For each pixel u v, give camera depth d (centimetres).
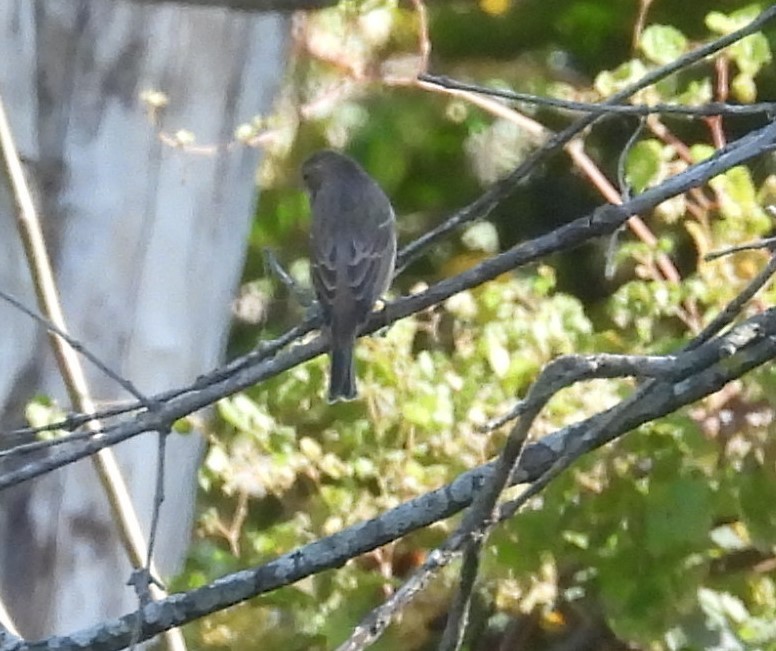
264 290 1622
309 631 1155
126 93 1066
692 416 1059
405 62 1418
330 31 1352
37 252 938
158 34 1066
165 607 745
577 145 1324
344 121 1762
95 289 1067
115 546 1090
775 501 1072
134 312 1075
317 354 785
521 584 1121
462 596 679
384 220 1047
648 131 1428
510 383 1156
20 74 1048
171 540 1127
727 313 784
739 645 1138
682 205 1159
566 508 1084
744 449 1067
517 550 1084
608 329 1323
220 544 1293
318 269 1029
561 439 775
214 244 1101
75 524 1083
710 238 1170
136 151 1069
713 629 1134
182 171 1079
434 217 1838
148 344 1078
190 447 1133
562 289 1661
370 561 1175
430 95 1798
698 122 1655
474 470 762
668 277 1218
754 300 1123
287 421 1221
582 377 662
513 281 1277
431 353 1269
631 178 1163
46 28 1055
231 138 1094
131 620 744
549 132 1386
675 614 1098
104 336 1070
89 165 1062
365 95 1775
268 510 1316
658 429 1066
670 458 1068
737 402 1066
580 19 1923
